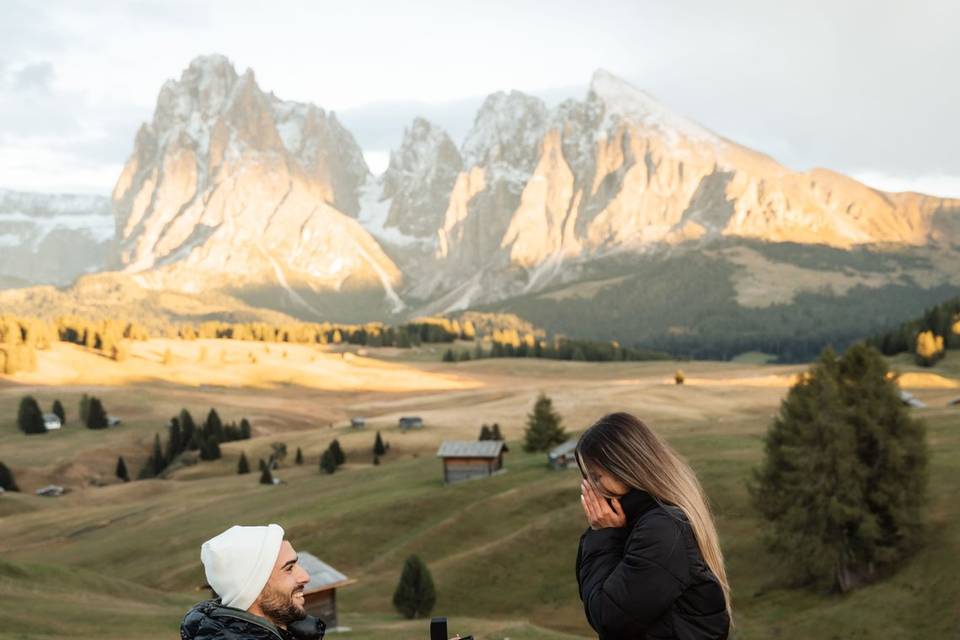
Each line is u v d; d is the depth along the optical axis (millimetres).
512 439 135875
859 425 48844
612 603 3865
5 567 43250
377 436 132375
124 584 48688
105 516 99625
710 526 4062
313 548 71125
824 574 49719
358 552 69812
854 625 42562
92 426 167375
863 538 46781
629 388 172750
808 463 48938
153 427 168875
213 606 3959
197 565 72438
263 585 3930
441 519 74500
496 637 29406
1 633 29500
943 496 53812
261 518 84562
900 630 40875
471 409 165625
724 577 4047
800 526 49125
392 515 75375
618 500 4156
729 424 102875
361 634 36188
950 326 185625
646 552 3855
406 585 49031
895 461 47438
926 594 42688
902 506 47312
